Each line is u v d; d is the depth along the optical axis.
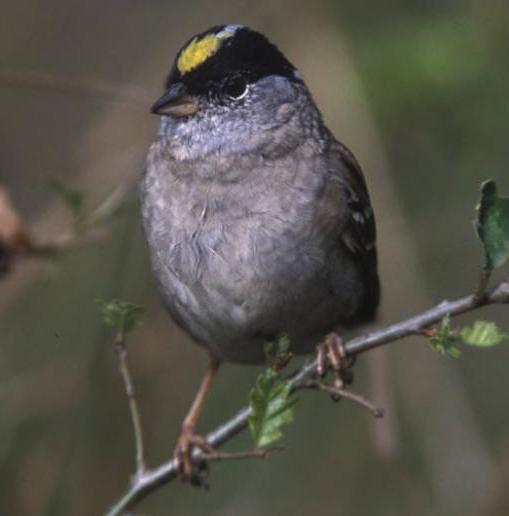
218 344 8.91
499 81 11.23
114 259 11.12
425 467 11.13
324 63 11.24
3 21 12.47
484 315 12.24
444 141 11.64
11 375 10.94
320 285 8.60
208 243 8.52
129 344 11.02
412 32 11.13
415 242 11.59
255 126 8.70
